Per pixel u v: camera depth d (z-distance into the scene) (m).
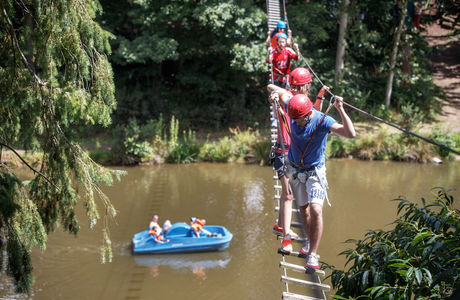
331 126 4.07
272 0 11.59
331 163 20.62
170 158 20.95
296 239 4.71
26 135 6.23
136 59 20.34
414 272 3.88
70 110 6.12
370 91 24.39
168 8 20.00
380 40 25.31
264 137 22.44
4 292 9.84
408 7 23.80
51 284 10.26
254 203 15.59
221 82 23.81
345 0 22.98
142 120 23.34
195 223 12.54
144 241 11.93
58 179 6.50
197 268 11.15
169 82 25.61
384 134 21.47
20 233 5.82
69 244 12.28
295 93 4.57
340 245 12.10
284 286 10.30
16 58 6.07
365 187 16.92
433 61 30.66
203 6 19.91
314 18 23.69
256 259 11.59
